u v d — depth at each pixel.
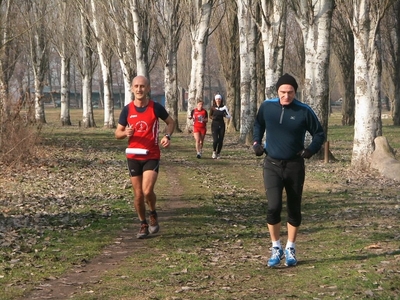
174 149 30.20
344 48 57.28
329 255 9.13
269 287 7.33
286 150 8.30
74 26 54.81
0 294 7.03
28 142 21.88
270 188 8.36
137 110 10.28
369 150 20.81
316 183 18.25
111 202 14.31
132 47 44.59
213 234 10.94
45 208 13.33
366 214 13.02
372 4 20.53
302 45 60.03
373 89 20.88
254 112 33.78
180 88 117.00
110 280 7.72
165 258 9.04
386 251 9.23
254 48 33.50
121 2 38.44
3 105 21.31
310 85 24.56
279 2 26.17
